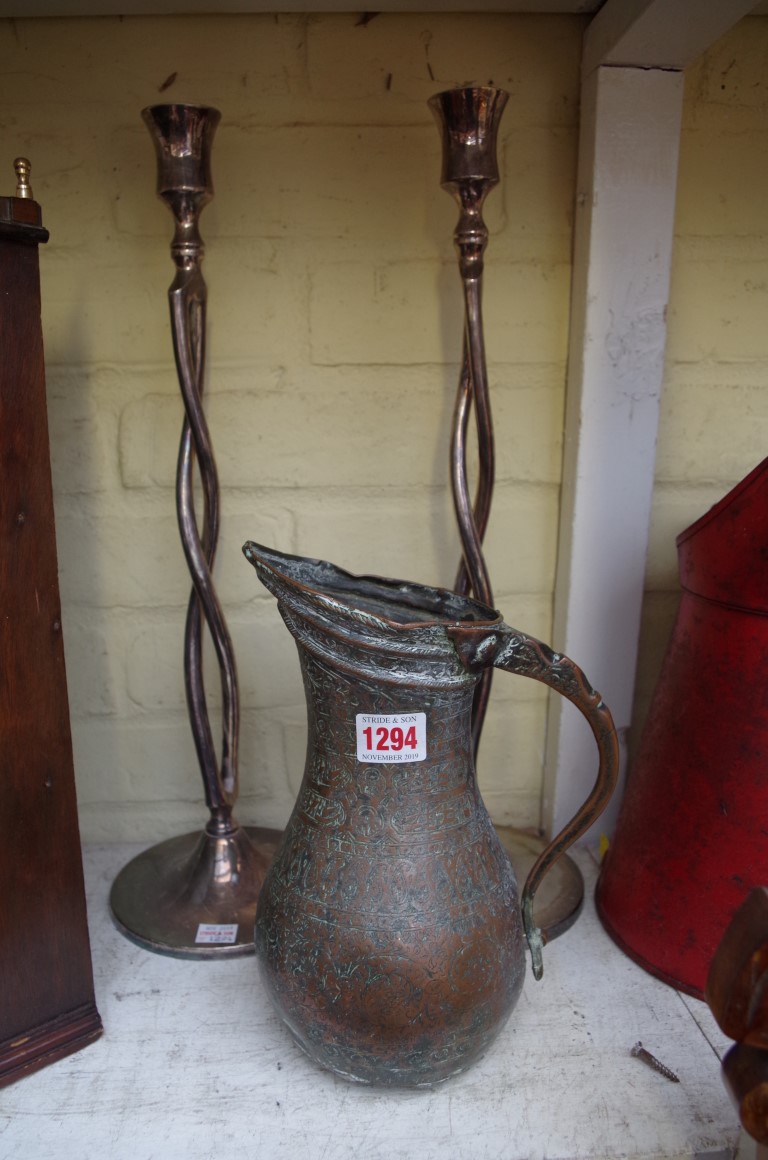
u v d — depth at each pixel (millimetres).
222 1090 712
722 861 775
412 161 906
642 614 1019
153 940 860
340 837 660
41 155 885
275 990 678
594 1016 787
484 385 838
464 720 668
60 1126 680
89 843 1057
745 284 947
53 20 860
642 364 918
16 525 646
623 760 1027
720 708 771
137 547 976
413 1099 703
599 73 848
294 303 929
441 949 641
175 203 784
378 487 979
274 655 1017
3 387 622
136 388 936
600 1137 669
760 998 491
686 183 921
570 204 924
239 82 884
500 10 870
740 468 994
